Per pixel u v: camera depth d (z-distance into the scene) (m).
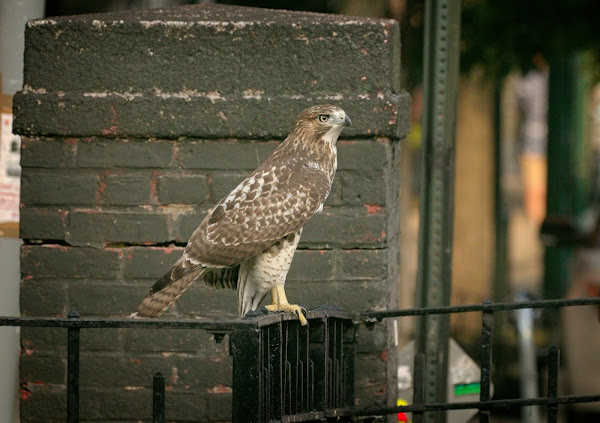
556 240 27.70
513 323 19.38
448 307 9.57
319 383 8.88
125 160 10.40
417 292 12.63
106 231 10.43
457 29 12.48
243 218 9.37
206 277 10.03
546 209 31.75
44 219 10.45
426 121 12.55
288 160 9.70
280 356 8.34
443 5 12.45
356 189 10.40
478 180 24.91
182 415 10.47
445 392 12.43
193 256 9.29
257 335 7.62
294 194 9.48
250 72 10.36
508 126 43.25
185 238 10.42
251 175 9.66
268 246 9.40
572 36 21.00
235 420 7.62
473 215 24.86
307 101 10.31
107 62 10.37
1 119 11.80
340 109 9.84
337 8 20.95
